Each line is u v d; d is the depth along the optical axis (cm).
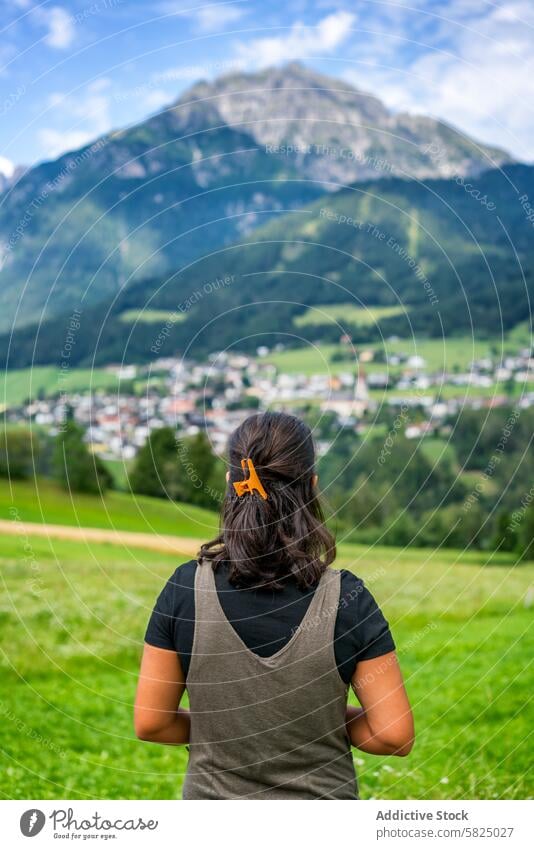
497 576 1480
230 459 196
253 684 178
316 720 180
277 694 177
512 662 791
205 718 182
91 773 490
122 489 2112
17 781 459
